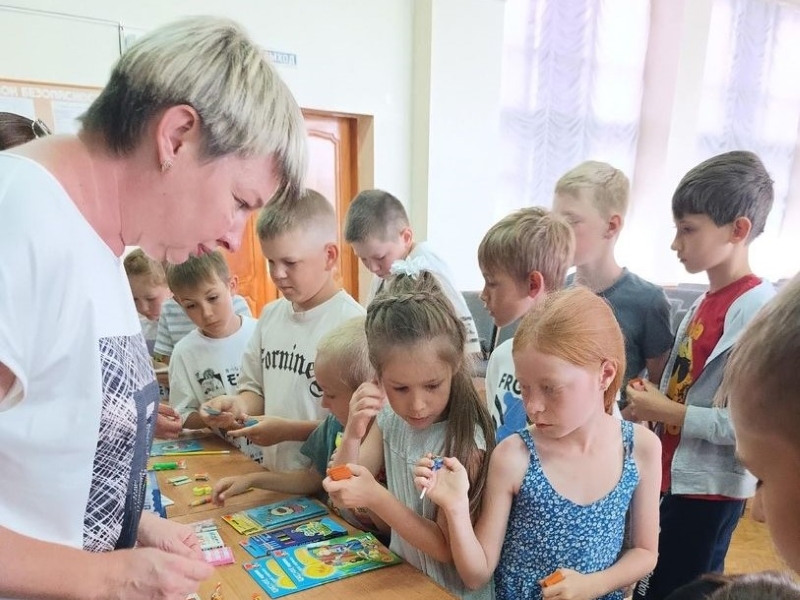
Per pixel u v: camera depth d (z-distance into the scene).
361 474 0.99
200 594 0.88
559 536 0.98
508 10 4.13
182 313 2.31
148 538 0.86
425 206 3.86
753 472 0.40
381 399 1.09
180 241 0.68
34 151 0.60
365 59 3.59
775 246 5.89
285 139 0.69
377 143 3.74
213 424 1.52
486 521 1.00
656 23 4.64
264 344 1.67
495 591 1.04
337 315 1.53
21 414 0.57
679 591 0.81
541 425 0.96
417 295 1.07
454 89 3.78
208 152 0.62
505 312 1.43
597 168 1.77
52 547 0.56
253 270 3.58
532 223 1.39
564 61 4.42
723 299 1.42
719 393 0.44
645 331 1.65
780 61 5.36
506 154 4.37
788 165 5.72
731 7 5.00
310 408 1.53
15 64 2.64
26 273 0.53
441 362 1.01
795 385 0.35
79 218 0.60
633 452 1.05
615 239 1.77
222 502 1.21
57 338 0.56
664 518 1.48
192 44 0.61
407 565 0.96
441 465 0.96
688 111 4.70
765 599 0.55
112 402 0.62
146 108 0.60
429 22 3.62
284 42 3.30
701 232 1.40
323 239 1.50
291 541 1.04
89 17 2.77
